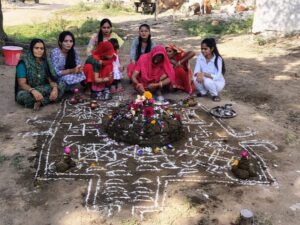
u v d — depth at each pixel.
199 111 6.23
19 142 5.05
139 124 5.03
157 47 6.57
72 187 4.12
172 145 5.04
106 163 4.59
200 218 3.69
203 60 6.75
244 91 7.30
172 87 7.02
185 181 4.27
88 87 6.98
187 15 18.48
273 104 6.69
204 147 5.03
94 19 17.03
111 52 6.77
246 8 18.34
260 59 9.67
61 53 6.66
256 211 3.81
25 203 3.85
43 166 4.50
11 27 14.84
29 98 6.10
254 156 4.84
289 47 10.67
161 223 3.61
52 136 5.22
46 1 28.67
